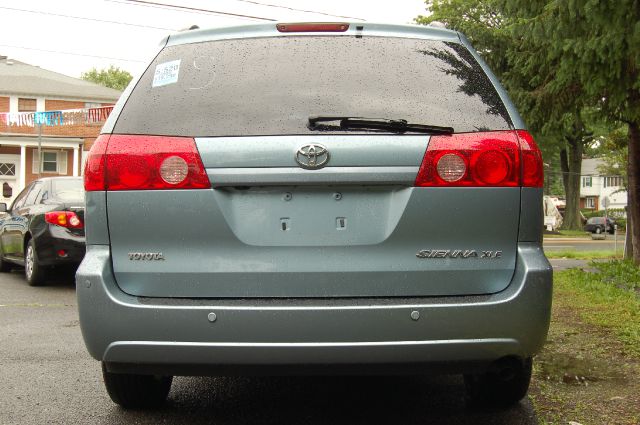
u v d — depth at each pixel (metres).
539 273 2.92
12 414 3.81
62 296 8.42
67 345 5.61
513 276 2.96
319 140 2.94
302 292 2.91
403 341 2.83
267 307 2.83
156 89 3.15
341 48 3.23
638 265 11.80
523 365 3.27
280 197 2.96
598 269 11.70
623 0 6.90
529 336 2.90
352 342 2.82
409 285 2.92
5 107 45.28
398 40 3.29
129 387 3.68
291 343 2.82
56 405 3.98
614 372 4.59
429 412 3.84
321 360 2.83
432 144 2.95
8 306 7.61
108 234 2.99
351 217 2.95
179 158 2.96
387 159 2.92
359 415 3.79
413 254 2.93
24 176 41.16
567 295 8.01
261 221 2.95
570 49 8.35
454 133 2.98
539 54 10.85
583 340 5.52
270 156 2.93
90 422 3.68
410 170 2.93
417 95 3.08
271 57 3.21
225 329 2.83
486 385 3.71
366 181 2.92
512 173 2.97
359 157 2.92
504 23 11.30
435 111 3.04
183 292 2.94
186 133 3.00
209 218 2.94
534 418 3.70
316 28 3.29
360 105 3.04
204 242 2.95
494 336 2.86
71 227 8.80
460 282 2.93
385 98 3.06
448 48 3.30
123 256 2.98
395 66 3.18
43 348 5.49
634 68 8.32
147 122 3.05
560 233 47.34
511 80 12.03
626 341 5.42
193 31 3.35
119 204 2.97
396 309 2.82
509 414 3.78
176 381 4.56
